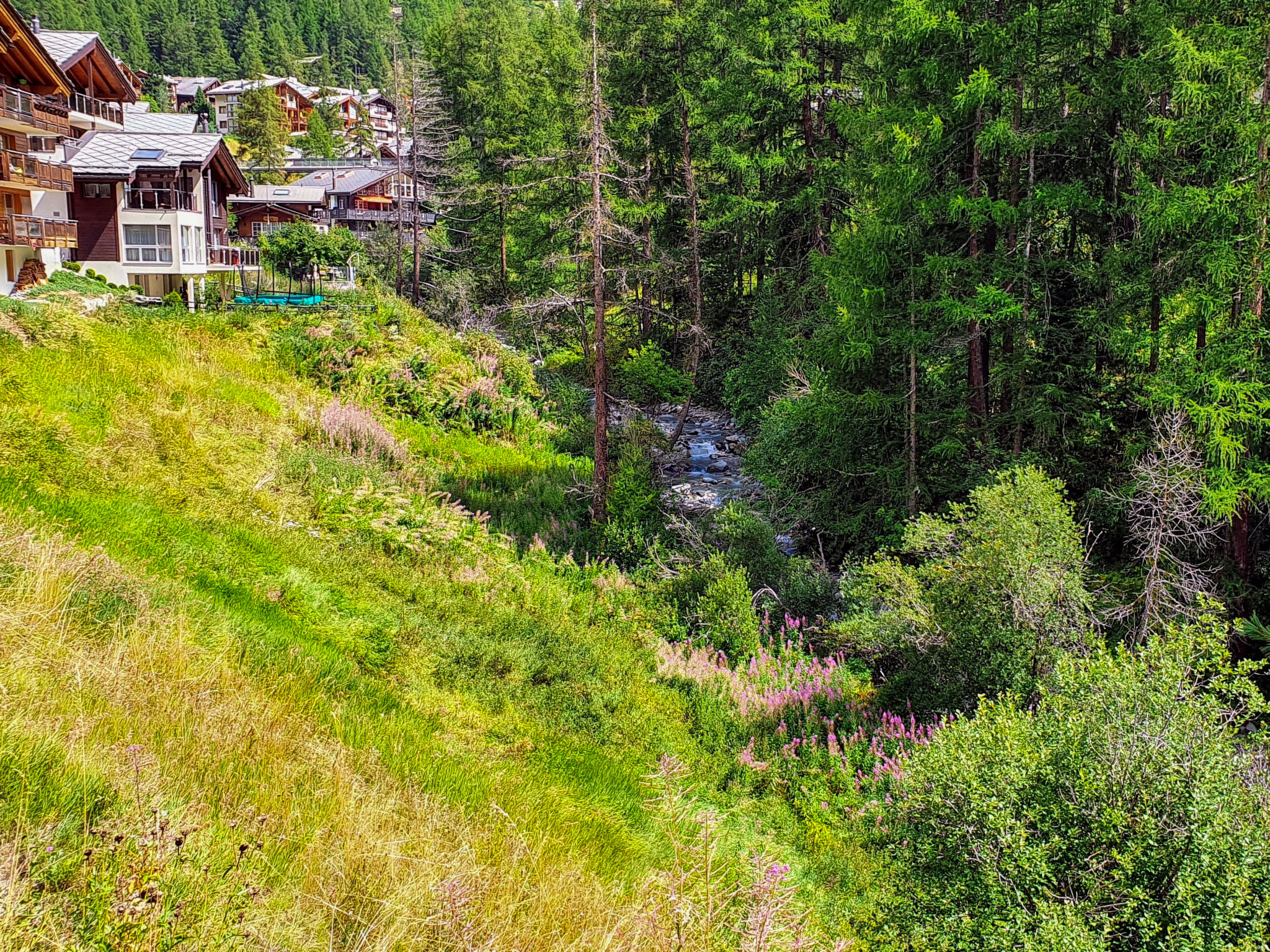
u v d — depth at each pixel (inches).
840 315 867.4
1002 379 751.7
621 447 991.0
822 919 343.0
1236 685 309.9
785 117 1357.0
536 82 2233.0
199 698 312.3
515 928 248.8
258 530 548.7
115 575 376.8
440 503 809.5
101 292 1217.4
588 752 448.1
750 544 759.7
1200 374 583.5
